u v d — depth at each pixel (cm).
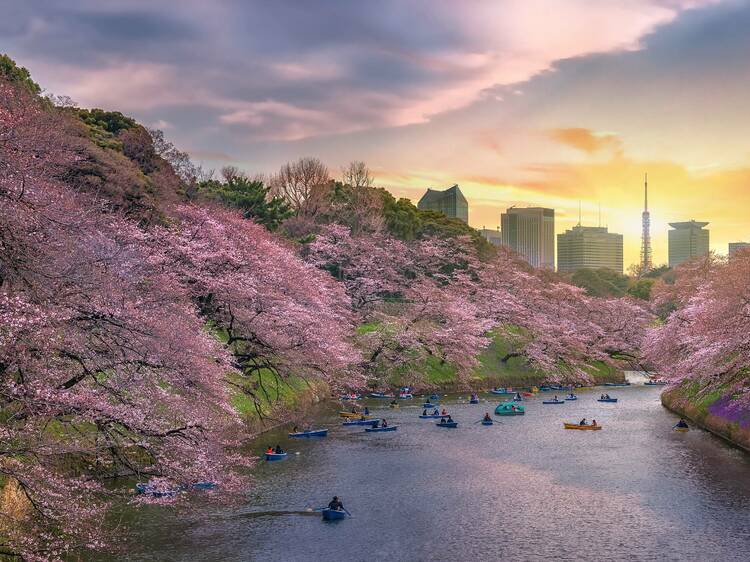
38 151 3466
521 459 5447
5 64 6688
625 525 3800
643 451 5750
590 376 11469
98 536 2897
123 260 3712
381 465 5147
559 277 18988
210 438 3206
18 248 2759
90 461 3619
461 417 7606
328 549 3369
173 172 9719
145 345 3083
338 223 13575
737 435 6022
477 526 3772
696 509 4097
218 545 3347
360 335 9781
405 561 3247
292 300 6538
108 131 9431
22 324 2555
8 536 2677
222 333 6488
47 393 2598
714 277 7600
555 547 3459
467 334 10325
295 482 4572
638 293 19162
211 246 6209
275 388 6862
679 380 6619
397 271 13150
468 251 14512
